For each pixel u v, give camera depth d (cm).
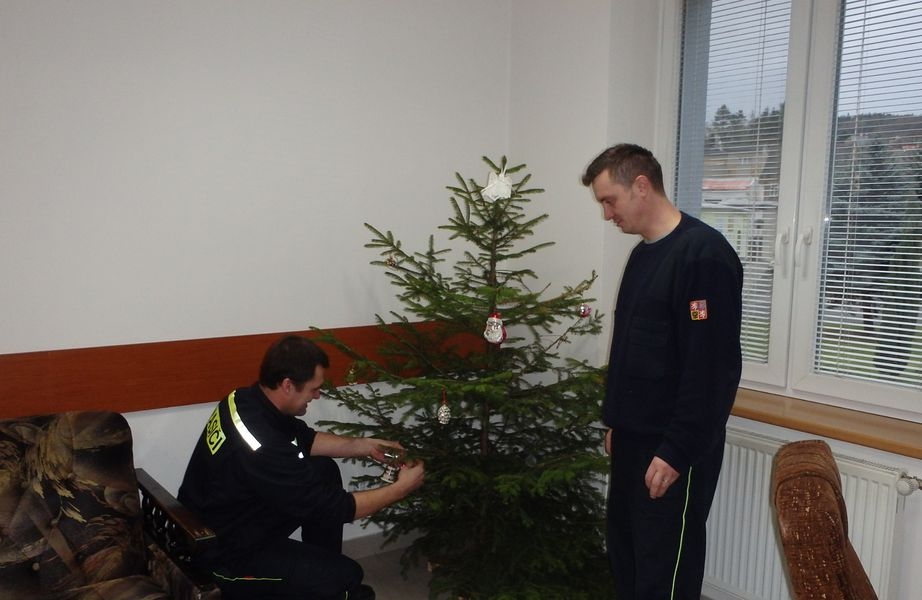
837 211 225
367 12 259
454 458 219
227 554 187
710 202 260
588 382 209
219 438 188
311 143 252
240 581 187
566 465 197
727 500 229
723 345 160
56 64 207
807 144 228
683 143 268
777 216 237
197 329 237
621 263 260
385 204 271
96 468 187
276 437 184
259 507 188
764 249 243
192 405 238
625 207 174
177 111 227
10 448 178
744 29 244
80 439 188
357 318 268
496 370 220
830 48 219
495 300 197
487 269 249
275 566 187
